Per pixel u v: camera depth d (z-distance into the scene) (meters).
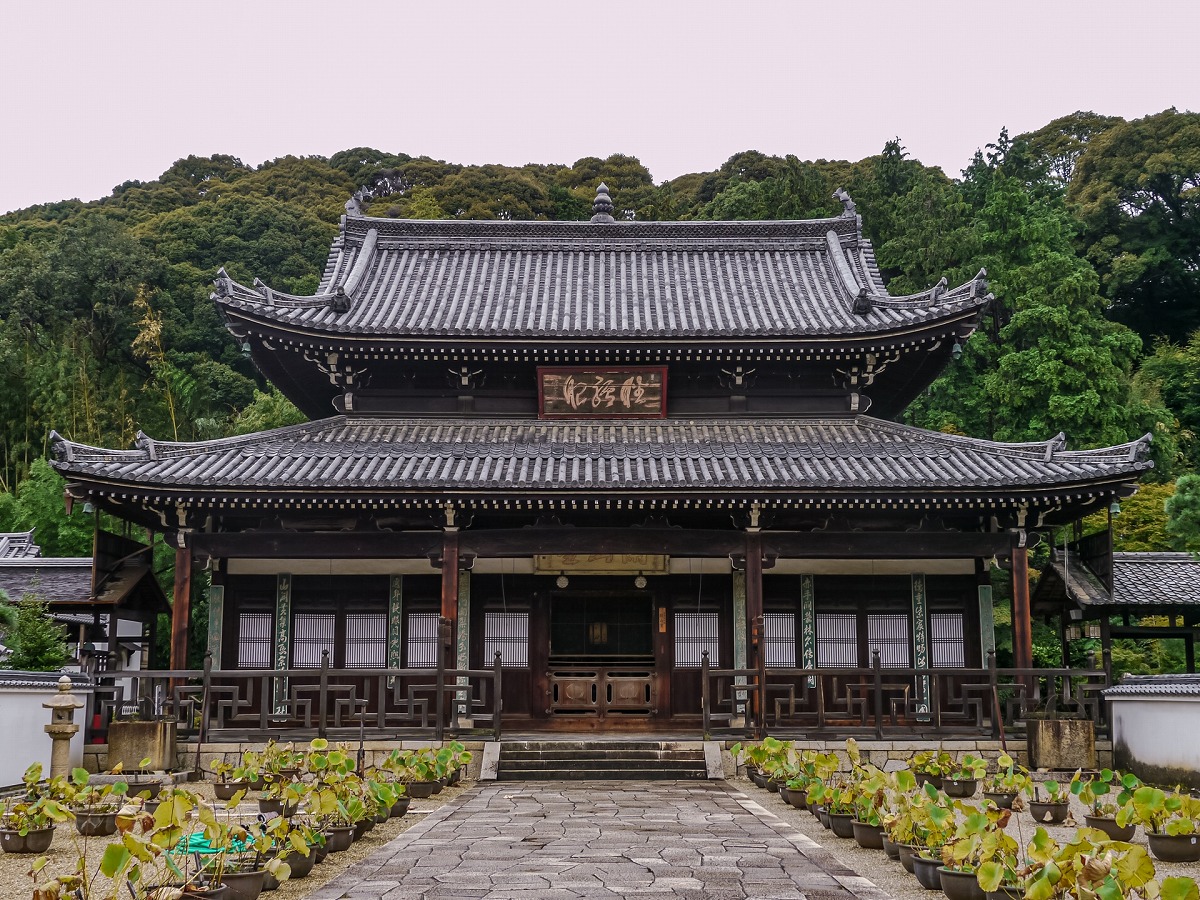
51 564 31.59
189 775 23.03
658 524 27.98
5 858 13.93
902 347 29.58
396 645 28.45
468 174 100.31
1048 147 89.56
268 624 28.48
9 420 60.22
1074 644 37.91
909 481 25.69
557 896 11.05
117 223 74.94
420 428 30.41
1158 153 71.81
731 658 28.70
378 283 34.34
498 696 24.41
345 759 17.05
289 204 90.19
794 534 26.86
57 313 68.00
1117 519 47.91
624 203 99.69
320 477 26.03
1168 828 13.70
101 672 24.70
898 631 28.78
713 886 11.56
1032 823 16.55
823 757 17.72
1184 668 35.94
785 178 67.31
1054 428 49.66
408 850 13.85
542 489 25.55
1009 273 52.62
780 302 33.16
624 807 18.16
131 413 63.91
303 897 11.36
